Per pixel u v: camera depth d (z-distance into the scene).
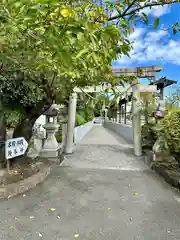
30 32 1.05
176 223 2.03
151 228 1.93
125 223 2.02
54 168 4.05
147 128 5.12
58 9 0.76
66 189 2.91
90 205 2.41
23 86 3.13
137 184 3.18
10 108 3.27
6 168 3.27
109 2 1.49
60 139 6.99
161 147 3.77
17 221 2.02
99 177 3.51
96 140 8.46
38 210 2.25
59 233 1.82
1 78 2.94
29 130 3.55
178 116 3.38
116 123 12.37
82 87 3.04
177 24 2.05
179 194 2.80
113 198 2.63
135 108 5.29
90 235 1.80
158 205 2.44
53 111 4.41
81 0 1.07
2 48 1.31
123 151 5.95
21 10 0.77
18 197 2.59
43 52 1.34
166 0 1.77
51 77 2.65
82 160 4.81
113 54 1.35
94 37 0.88
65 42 0.88
